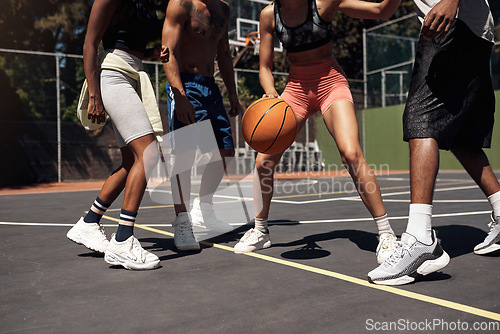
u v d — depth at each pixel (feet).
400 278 7.19
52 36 72.43
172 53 10.19
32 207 21.09
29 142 45.96
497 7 52.80
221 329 5.41
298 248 10.18
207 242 11.31
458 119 8.02
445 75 7.93
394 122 62.23
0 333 5.41
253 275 7.87
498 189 9.01
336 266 8.43
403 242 7.38
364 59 65.82
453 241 10.48
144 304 6.41
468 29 8.10
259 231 10.12
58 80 46.50
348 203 19.92
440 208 17.04
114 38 9.13
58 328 5.55
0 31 67.62
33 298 6.77
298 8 9.25
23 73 45.78
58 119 46.11
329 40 9.41
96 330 5.46
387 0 8.91
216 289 7.06
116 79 8.99
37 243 11.37
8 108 45.19
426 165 7.64
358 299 6.45
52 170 46.91
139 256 8.50
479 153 9.22
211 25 11.07
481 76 8.30
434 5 8.14
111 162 49.67
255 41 53.57
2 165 44.57
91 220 9.71
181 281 7.59
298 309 6.07
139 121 8.86
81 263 9.09
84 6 70.49
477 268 8.11
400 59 61.05
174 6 10.30
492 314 5.79
